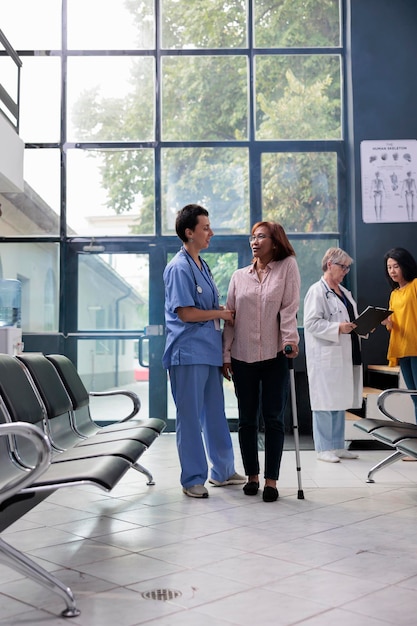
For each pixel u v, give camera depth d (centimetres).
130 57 703
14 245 690
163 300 684
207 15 705
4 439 247
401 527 295
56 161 695
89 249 688
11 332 491
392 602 205
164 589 218
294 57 700
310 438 607
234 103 700
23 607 204
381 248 657
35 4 705
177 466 456
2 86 622
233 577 229
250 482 363
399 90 667
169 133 698
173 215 692
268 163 694
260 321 355
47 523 306
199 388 362
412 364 475
